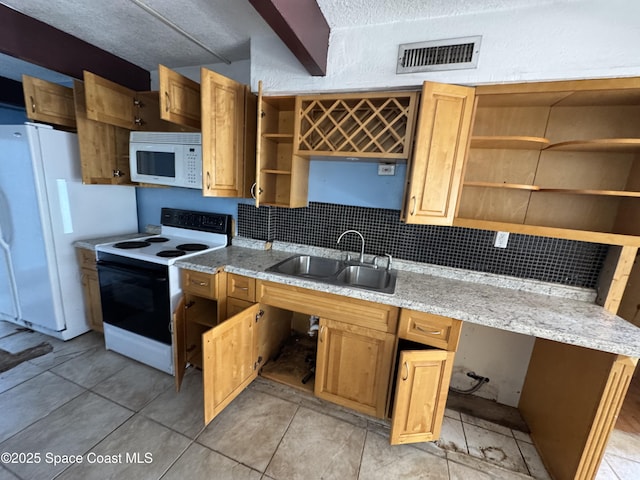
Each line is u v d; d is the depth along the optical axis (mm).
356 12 1407
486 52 1351
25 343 2213
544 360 1616
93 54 1998
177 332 1745
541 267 1624
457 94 1409
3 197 2086
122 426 1524
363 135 1750
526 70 1309
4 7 1563
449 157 1469
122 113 2074
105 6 1525
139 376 1911
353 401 1631
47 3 1518
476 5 1301
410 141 1514
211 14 1555
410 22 1445
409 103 1518
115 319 2059
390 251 1926
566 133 1490
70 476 1261
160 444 1433
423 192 1502
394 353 1494
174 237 2453
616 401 1153
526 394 1738
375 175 1898
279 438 1502
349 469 1362
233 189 1863
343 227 2012
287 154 2072
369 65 1534
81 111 1989
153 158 2027
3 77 2934
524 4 1273
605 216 1471
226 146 1766
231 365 1582
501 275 1698
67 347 2188
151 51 2051
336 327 1591
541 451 1492
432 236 1812
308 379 1861
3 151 1999
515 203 1615
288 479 1298
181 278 1884
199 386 1838
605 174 1453
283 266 1888
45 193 2012
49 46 1768
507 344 1781
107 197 2430
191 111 1807
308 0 1280
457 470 1393
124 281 1952
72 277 2240
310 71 1556
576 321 1274
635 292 2152
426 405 1412
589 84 1240
